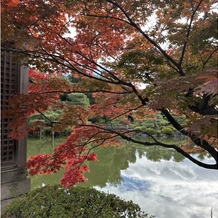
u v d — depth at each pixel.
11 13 1.98
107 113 3.64
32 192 3.28
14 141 3.98
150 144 2.97
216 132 1.38
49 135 15.43
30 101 2.61
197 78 1.42
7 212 2.84
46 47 2.52
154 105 1.66
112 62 3.04
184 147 3.96
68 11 2.54
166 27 2.51
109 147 13.88
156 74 2.69
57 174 7.81
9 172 3.80
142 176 8.02
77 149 3.24
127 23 2.61
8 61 3.78
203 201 5.71
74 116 2.99
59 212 2.71
